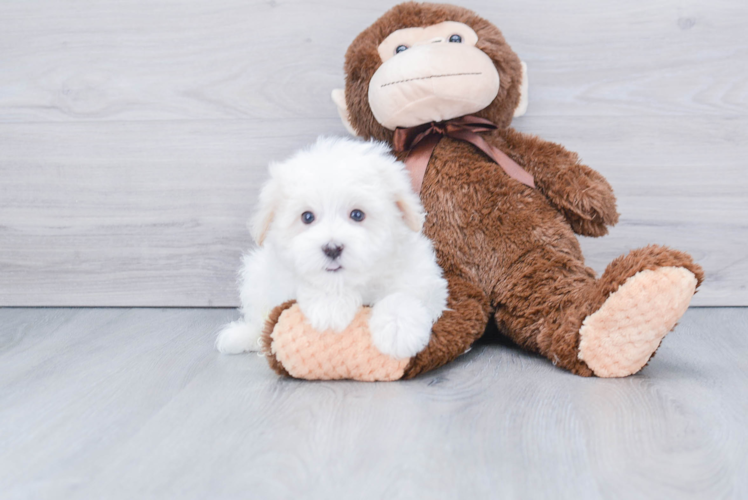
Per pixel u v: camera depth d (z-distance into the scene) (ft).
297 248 3.51
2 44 5.72
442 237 4.48
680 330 4.97
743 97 5.51
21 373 4.07
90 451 2.85
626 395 3.46
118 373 4.04
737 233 5.68
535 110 5.61
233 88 5.71
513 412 3.23
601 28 5.48
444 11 4.67
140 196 5.88
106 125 5.80
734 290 5.75
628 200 5.67
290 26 5.61
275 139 5.76
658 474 2.54
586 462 2.65
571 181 4.33
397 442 2.88
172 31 5.65
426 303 3.89
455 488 2.45
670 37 5.47
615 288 3.59
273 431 3.03
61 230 5.96
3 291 6.07
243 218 5.87
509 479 2.52
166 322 5.47
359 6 5.56
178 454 2.80
